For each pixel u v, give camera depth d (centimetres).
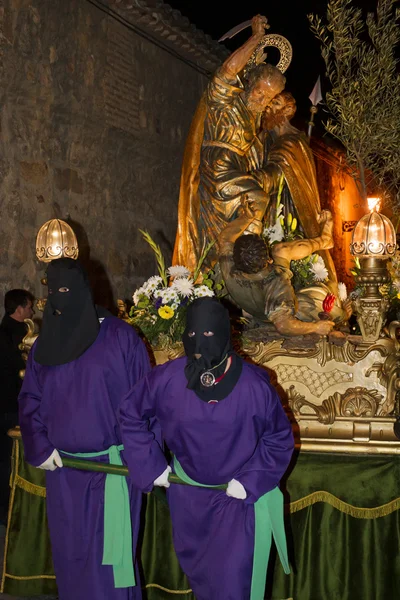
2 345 534
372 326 366
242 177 517
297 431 366
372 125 673
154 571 382
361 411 362
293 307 391
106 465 308
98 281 782
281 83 525
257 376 282
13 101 661
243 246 398
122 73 821
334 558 354
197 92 1003
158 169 916
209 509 287
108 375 313
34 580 397
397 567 346
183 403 281
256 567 280
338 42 675
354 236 370
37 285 680
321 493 357
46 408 319
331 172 1377
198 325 272
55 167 718
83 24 748
